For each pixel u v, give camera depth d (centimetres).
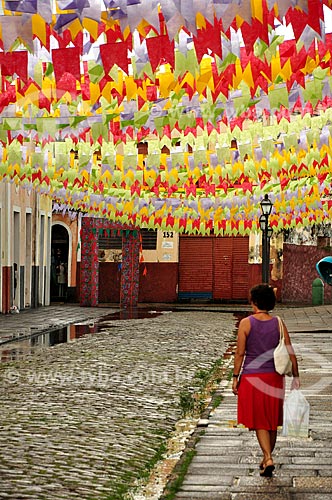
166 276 5175
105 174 2377
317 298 4756
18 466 931
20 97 1259
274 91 1182
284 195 3180
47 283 4578
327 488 848
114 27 925
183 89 1321
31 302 4250
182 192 3359
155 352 2167
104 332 2794
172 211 3516
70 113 1556
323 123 1755
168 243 5175
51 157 2436
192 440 1092
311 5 798
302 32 855
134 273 4644
